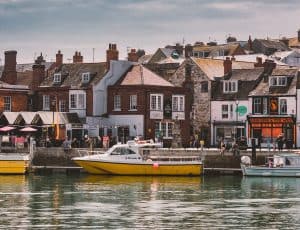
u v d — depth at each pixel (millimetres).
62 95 142375
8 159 109875
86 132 137125
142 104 136250
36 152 115812
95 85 139125
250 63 164750
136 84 137250
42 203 77812
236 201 80188
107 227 63938
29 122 133125
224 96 143750
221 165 110812
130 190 90062
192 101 147500
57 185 95562
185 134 141875
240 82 143625
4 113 134125
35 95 145000
